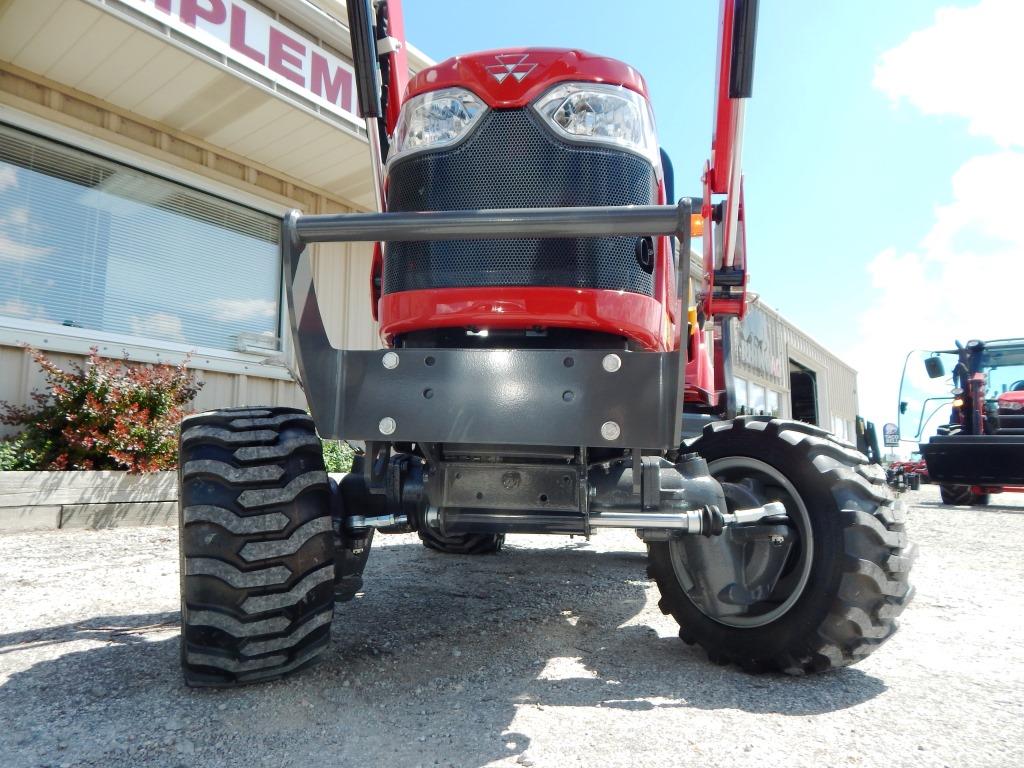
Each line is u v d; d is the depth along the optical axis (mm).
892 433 11016
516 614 2818
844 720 1790
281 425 1910
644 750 1581
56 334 5535
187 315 6527
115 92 5758
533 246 1956
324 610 1842
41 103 5520
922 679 2133
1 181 5402
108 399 4914
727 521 2014
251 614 1737
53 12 4734
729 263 3297
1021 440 8234
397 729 1674
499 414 1821
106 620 2562
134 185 6191
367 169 7180
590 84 2039
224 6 5449
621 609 2959
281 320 7250
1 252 5379
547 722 1730
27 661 2109
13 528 4340
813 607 2057
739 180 2867
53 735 1610
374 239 1774
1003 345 10039
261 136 6488
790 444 2199
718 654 2219
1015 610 3064
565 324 1942
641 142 2086
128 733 1622
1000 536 5832
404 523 2082
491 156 2016
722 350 3590
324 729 1663
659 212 1614
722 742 1634
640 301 2018
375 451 1979
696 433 3463
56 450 4914
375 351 1897
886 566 2057
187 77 5543
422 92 2121
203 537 1738
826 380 19219
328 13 6332
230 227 6910
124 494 4773
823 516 2094
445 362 1860
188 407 6391
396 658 2203
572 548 4664
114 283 6027
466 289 1963
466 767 1486
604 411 1784
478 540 4082
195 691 1871
